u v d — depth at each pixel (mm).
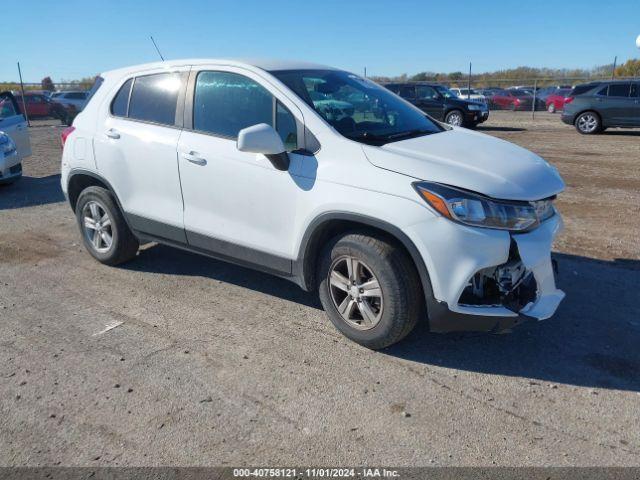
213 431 2857
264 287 4680
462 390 3201
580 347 3668
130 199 4684
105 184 4832
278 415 2979
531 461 2623
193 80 4289
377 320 3480
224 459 2658
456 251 3117
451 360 3520
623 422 2902
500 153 3660
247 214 3934
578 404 3061
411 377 3330
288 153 3670
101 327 4000
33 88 28031
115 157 4672
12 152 8891
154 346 3721
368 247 3379
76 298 4512
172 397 3145
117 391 3207
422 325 3961
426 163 3297
